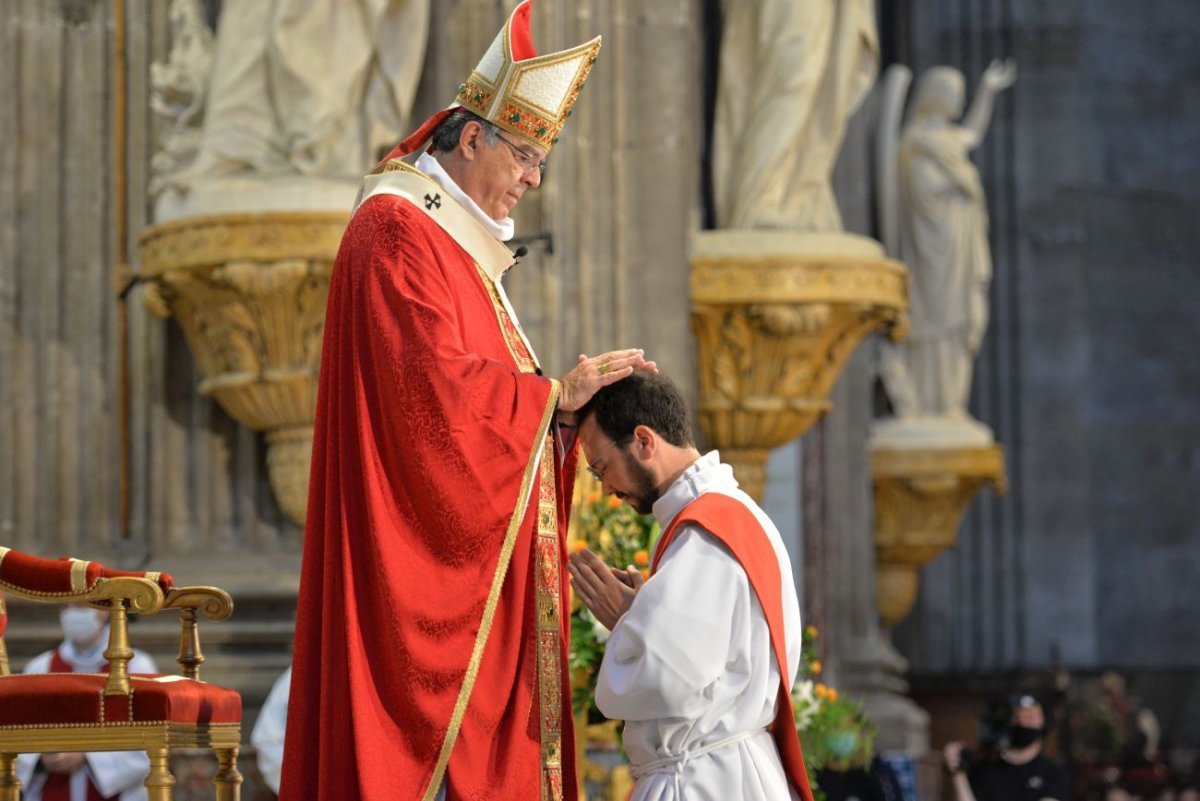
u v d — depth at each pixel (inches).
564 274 1327.5
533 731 585.3
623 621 571.5
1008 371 2800.2
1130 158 2856.8
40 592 639.1
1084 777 2386.8
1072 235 2810.0
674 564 571.2
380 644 565.0
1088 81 2839.6
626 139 1370.6
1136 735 2546.8
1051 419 2787.9
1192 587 2802.7
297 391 1193.4
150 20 1294.3
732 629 568.1
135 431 1273.4
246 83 1196.5
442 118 620.7
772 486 1862.7
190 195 1173.1
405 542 569.6
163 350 1270.9
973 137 2087.8
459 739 564.4
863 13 1519.4
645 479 600.1
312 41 1187.9
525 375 582.9
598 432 600.1
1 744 629.6
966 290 2049.7
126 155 1289.4
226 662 1180.5
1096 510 2780.5
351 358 583.8
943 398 2044.8
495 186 616.4
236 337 1185.4
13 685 635.5
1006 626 2751.0
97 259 1283.2
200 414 1269.7
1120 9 2866.6
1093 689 2556.6
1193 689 2709.2
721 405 1454.2
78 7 1295.5
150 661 1114.7
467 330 593.0
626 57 1371.8
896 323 1508.4
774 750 586.6
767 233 1440.7
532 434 575.5
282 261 1147.9
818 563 1856.5
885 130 2054.6
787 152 1478.8
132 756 1056.8
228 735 658.2
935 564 2773.1
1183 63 2908.5
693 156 1457.9
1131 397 2815.0
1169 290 2847.0
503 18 1293.1
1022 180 2817.4
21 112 1285.7
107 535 1264.8
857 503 1920.5
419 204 602.9
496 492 569.0
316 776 575.8
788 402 1462.8
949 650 2758.4
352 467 577.9
